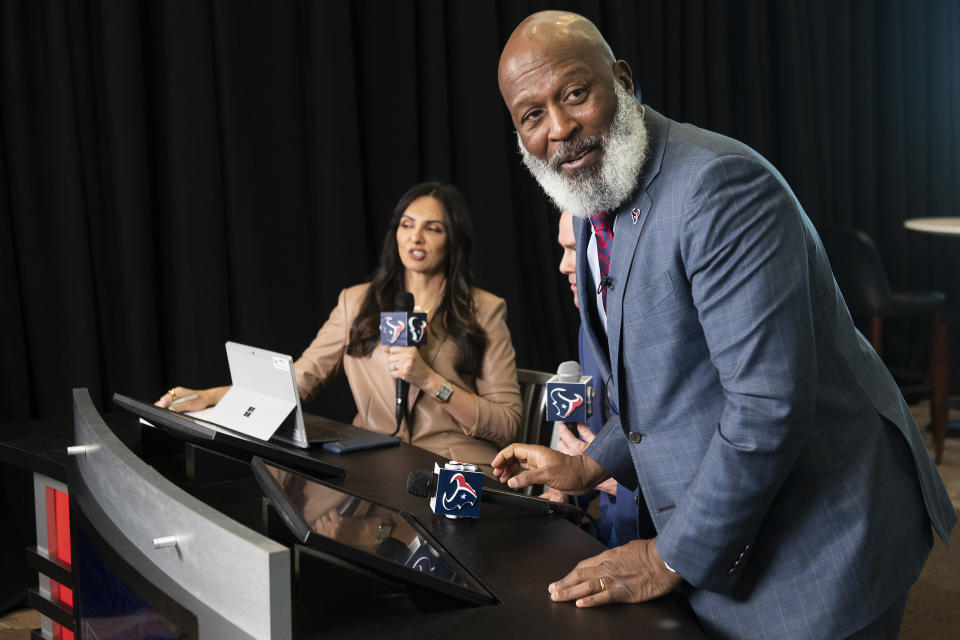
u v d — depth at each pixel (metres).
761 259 1.13
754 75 4.93
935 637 2.54
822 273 1.26
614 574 1.16
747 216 1.14
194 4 3.18
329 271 3.57
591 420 2.02
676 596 1.34
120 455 1.19
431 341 2.35
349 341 2.39
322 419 2.10
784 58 5.05
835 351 1.27
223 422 1.86
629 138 1.21
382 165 3.77
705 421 1.25
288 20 3.48
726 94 4.87
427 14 3.79
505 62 1.21
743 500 1.13
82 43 3.04
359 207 3.63
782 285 1.13
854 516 1.23
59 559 1.76
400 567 1.10
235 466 1.67
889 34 5.50
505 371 2.38
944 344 4.39
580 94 1.19
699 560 1.15
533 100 1.20
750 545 1.18
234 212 3.35
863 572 1.21
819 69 5.20
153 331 3.17
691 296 1.22
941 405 4.39
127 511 1.16
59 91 2.96
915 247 5.69
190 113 3.20
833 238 4.40
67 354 3.02
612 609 1.12
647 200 1.23
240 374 1.92
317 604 1.12
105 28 3.02
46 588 1.82
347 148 3.58
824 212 5.30
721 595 1.25
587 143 1.20
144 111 3.12
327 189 3.54
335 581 1.12
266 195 3.47
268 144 3.47
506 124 4.06
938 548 3.21
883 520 1.25
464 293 2.38
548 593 1.16
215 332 3.30
